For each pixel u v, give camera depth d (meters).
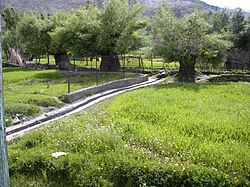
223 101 8.91
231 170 4.11
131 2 20.27
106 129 5.94
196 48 15.60
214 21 28.17
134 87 14.97
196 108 7.79
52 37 22.05
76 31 20.06
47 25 25.20
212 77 18.17
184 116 6.84
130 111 7.60
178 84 13.42
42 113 8.77
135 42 20.27
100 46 19.45
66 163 4.54
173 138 5.32
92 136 5.39
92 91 12.27
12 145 5.59
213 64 17.11
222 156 4.45
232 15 29.50
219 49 16.39
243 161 4.29
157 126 6.19
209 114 7.07
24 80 16.06
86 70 21.33
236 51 24.91
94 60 28.42
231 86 12.57
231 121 6.32
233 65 23.52
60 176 4.42
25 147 5.48
